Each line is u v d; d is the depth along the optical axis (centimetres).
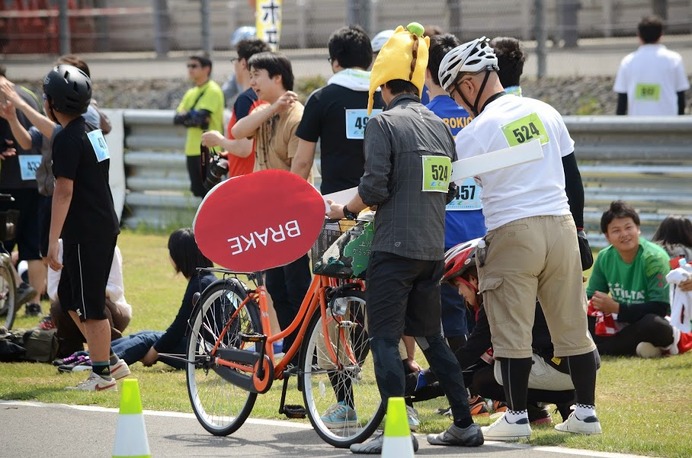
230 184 1702
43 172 2562
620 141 3475
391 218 1598
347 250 1639
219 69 6588
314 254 1697
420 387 1794
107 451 1680
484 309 1770
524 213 1647
